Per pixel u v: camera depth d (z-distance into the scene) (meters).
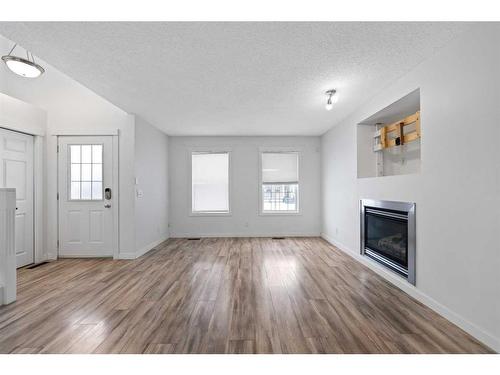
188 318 2.38
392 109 3.53
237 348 1.93
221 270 3.81
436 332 2.15
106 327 2.24
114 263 4.22
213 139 6.46
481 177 2.03
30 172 4.36
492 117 1.94
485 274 1.99
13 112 3.99
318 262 4.21
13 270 2.77
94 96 4.58
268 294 2.92
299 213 6.47
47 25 2.10
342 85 3.33
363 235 4.13
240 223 6.48
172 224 6.43
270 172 6.58
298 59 2.67
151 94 3.63
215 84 3.29
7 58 2.98
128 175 4.55
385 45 2.41
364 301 2.74
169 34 2.23
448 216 2.37
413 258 2.86
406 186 3.01
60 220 4.61
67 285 3.24
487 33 1.97
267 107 4.22
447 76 2.38
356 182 4.36
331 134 5.65
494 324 1.92
